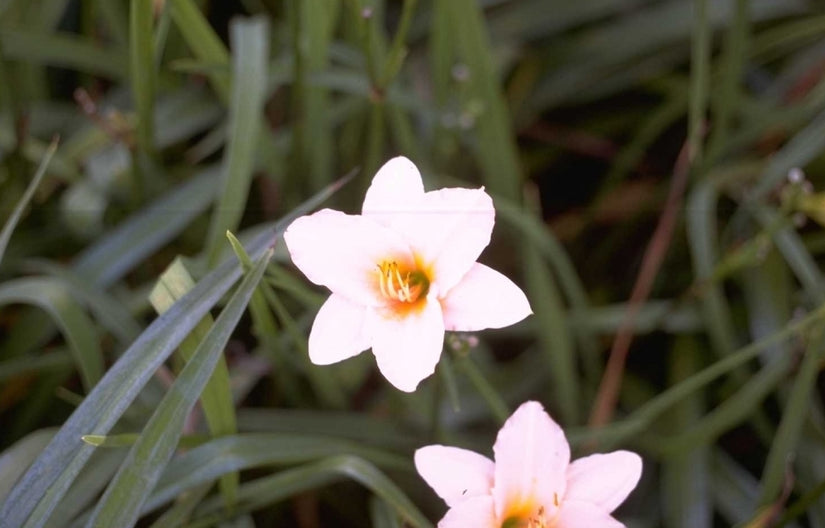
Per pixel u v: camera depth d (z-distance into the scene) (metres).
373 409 1.00
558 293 1.08
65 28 1.08
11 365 0.94
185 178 1.06
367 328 0.81
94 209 1.01
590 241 1.10
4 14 1.04
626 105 1.15
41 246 1.03
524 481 0.81
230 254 0.93
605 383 0.99
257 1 1.11
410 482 0.97
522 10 1.11
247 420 0.94
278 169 1.02
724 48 1.09
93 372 0.90
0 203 1.02
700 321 1.01
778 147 1.08
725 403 1.00
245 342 1.02
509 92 1.11
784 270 1.01
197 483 0.84
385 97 0.97
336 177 1.08
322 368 0.94
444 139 1.06
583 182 1.14
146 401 0.92
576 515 0.81
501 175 1.02
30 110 1.05
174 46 1.05
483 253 1.08
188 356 0.84
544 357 1.02
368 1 0.99
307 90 1.01
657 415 1.00
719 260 1.05
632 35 1.10
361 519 0.99
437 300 0.81
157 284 0.84
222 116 1.07
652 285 1.07
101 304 0.95
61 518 0.86
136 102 0.96
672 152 1.12
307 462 0.94
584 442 0.95
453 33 1.02
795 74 1.08
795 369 0.99
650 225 1.09
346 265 0.81
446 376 0.86
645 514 0.99
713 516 1.00
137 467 0.80
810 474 0.96
